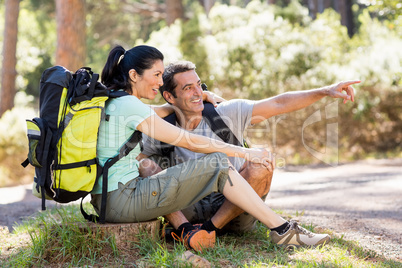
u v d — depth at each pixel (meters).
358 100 12.21
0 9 25.94
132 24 29.61
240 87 12.34
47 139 3.21
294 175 9.76
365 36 16.97
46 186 3.29
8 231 4.75
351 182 8.17
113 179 3.44
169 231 3.86
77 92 3.26
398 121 12.50
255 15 13.64
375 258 3.64
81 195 3.33
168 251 3.48
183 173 3.46
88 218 3.67
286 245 3.66
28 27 26.12
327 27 14.88
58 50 13.24
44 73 3.40
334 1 29.69
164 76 4.03
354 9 33.31
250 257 3.46
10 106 17.12
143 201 3.45
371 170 9.78
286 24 13.22
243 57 12.37
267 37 12.68
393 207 5.80
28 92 27.48
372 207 5.86
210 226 3.72
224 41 12.90
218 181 3.51
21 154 11.12
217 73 12.27
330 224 4.86
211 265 3.24
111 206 3.49
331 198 6.66
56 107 3.27
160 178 3.48
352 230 4.61
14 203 6.82
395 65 12.39
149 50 3.58
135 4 25.81
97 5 25.48
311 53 12.40
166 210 3.53
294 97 3.97
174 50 12.18
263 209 3.56
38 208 6.29
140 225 3.55
